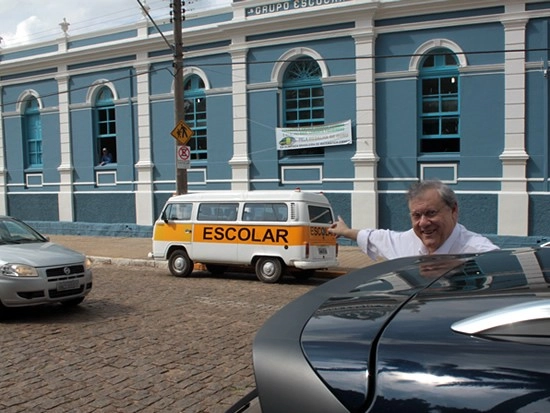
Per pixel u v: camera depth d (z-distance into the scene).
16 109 21.09
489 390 1.24
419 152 14.88
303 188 16.06
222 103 17.00
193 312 8.07
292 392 1.44
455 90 14.52
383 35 14.91
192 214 11.61
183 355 5.91
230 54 16.73
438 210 3.15
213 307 8.45
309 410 1.40
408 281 2.02
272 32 16.09
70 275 7.79
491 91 13.98
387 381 1.34
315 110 16.00
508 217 13.84
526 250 2.42
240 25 16.28
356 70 15.08
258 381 1.51
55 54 19.67
